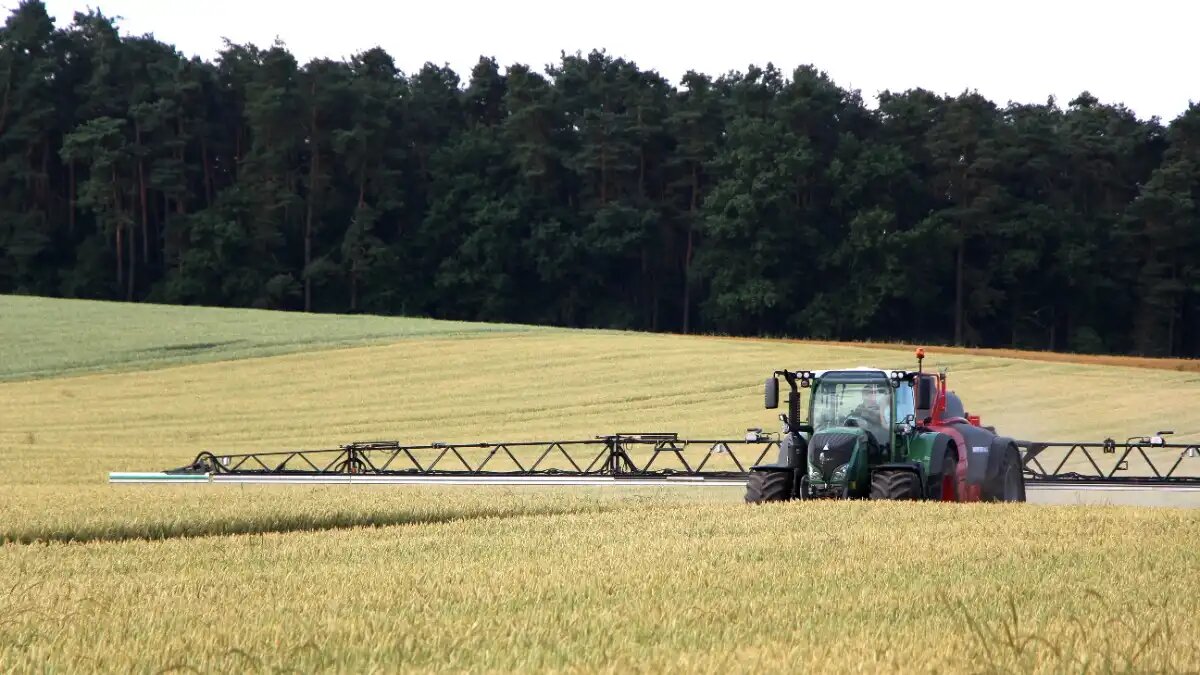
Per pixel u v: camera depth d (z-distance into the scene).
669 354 85.19
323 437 61.41
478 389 74.00
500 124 169.25
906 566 17.95
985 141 139.12
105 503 31.08
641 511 27.78
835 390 31.61
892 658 11.50
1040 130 142.00
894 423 30.91
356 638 12.81
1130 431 61.31
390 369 79.75
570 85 166.50
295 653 11.98
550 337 92.88
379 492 35.47
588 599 15.19
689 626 13.38
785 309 139.00
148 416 66.69
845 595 15.38
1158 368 83.06
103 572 19.19
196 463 43.75
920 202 143.00
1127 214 138.12
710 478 39.81
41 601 15.80
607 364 81.44
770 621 13.64
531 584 16.41
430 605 14.88
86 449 56.31
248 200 144.38
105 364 80.19
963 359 84.38
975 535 21.69
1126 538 21.11
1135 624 13.39
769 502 28.61
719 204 141.00
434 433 62.41
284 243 146.38
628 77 165.50
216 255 141.00
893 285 129.75
